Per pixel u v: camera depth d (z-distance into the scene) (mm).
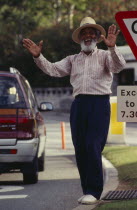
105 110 9852
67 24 57969
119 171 14320
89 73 9820
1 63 55281
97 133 9820
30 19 64188
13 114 13023
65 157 19656
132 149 19031
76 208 9672
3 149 12930
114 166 15312
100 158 9906
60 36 51594
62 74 9992
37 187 13023
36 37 54656
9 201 11195
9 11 64562
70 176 14906
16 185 13305
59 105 55375
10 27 62875
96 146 9828
